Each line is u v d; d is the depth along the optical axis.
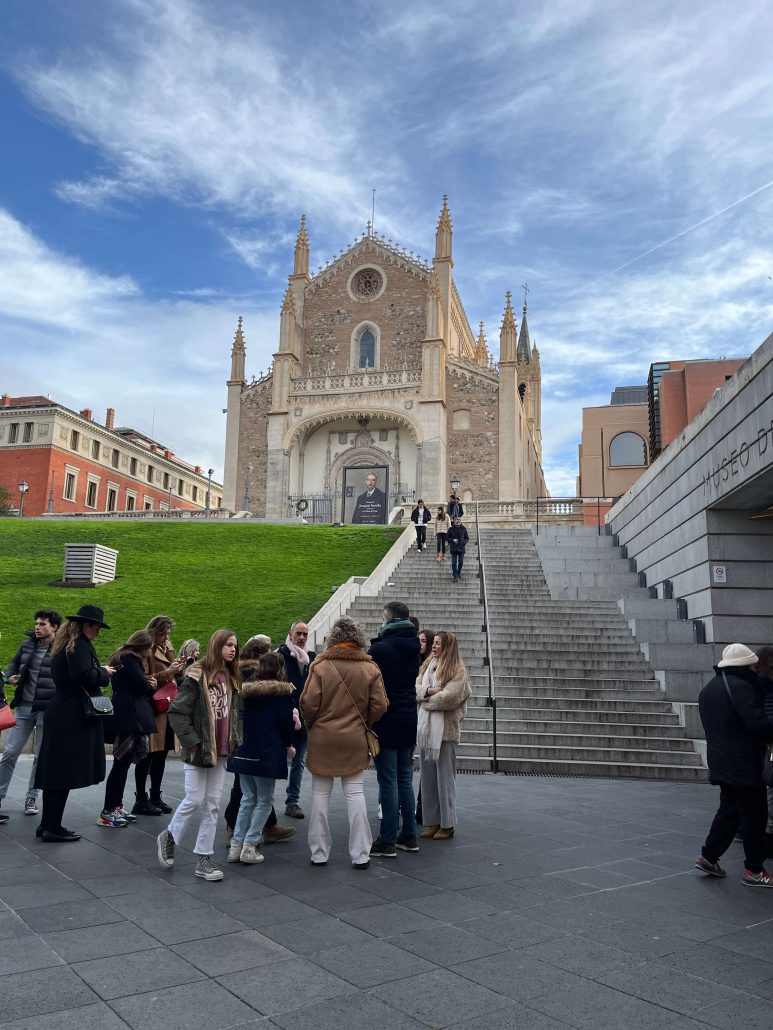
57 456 64.94
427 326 45.47
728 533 15.00
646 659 15.37
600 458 41.97
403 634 7.21
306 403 46.72
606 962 4.55
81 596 20.77
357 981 4.20
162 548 27.09
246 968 4.33
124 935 4.79
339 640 6.78
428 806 7.85
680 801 10.10
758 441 12.45
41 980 4.11
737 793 6.33
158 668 8.76
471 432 45.06
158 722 8.46
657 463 18.73
